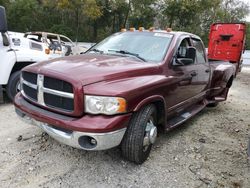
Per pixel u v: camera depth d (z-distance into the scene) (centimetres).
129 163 370
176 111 453
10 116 523
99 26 3731
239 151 439
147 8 3500
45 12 3600
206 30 3853
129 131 337
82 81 303
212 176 358
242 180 354
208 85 600
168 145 439
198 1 3203
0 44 568
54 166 353
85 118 303
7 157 367
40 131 452
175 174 355
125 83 326
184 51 458
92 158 376
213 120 599
